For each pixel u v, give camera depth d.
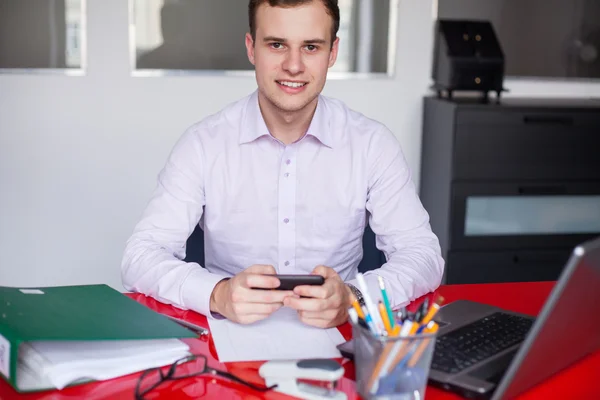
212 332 1.45
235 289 1.46
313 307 1.44
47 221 3.57
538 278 3.61
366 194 2.02
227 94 3.60
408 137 3.81
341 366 1.20
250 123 1.96
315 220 2.02
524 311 1.60
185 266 1.65
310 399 1.18
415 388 1.13
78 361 1.23
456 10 3.73
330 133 1.99
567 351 1.21
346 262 2.07
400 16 3.69
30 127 3.47
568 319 1.10
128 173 3.59
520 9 3.77
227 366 1.30
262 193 1.99
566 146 3.52
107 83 3.49
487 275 3.56
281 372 1.20
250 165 1.97
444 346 1.32
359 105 3.73
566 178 3.55
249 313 1.46
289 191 1.98
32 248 3.58
